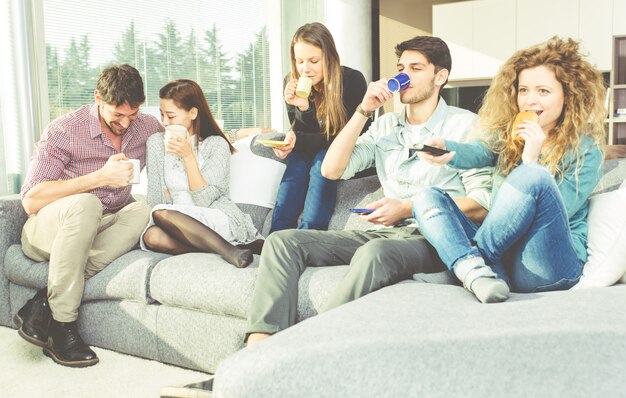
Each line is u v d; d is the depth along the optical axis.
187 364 2.14
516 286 1.68
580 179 1.73
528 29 6.37
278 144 2.55
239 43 5.51
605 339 1.19
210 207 2.54
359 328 1.26
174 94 2.56
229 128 5.47
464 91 6.82
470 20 6.66
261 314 1.76
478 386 1.16
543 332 1.20
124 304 2.27
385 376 1.17
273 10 5.88
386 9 7.43
